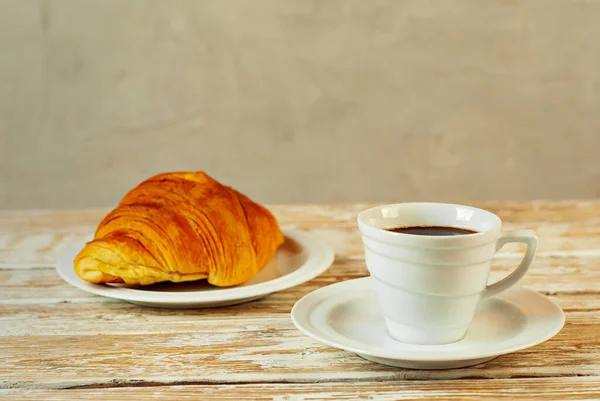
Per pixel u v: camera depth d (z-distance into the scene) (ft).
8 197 7.40
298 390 2.20
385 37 7.09
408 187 7.43
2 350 2.39
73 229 3.51
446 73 7.16
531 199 7.47
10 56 7.08
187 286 2.77
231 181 7.38
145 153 7.32
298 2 7.00
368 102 7.22
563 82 7.18
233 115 7.23
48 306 2.67
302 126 7.27
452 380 2.23
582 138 7.32
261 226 2.89
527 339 2.25
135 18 7.02
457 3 7.01
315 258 2.88
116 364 2.31
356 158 7.36
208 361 2.32
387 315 2.35
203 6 7.00
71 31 7.04
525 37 7.08
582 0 7.00
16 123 7.23
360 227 2.36
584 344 2.38
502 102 7.22
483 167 7.39
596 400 2.15
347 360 2.32
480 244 2.27
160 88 7.17
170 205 2.77
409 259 2.27
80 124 7.24
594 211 3.68
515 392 2.18
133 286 2.74
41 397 2.18
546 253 3.10
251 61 7.12
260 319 2.56
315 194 7.44
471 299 2.31
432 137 7.31
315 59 7.12
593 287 2.76
